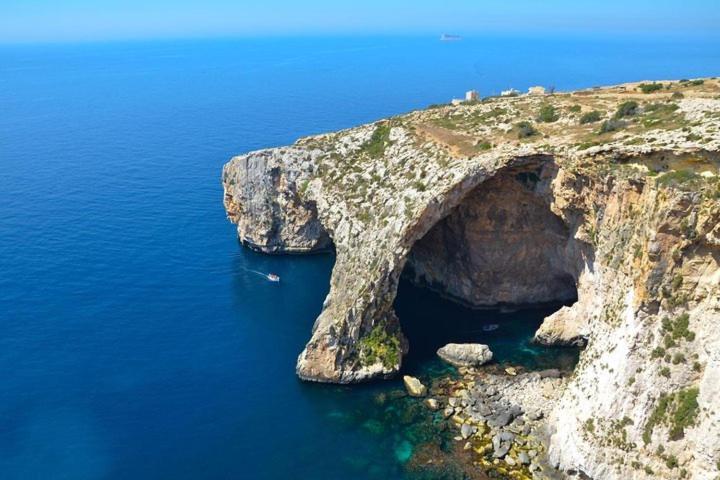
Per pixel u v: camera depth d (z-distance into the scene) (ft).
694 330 142.41
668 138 172.35
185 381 212.64
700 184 144.46
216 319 258.37
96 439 182.19
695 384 142.10
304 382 213.87
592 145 197.16
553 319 232.73
